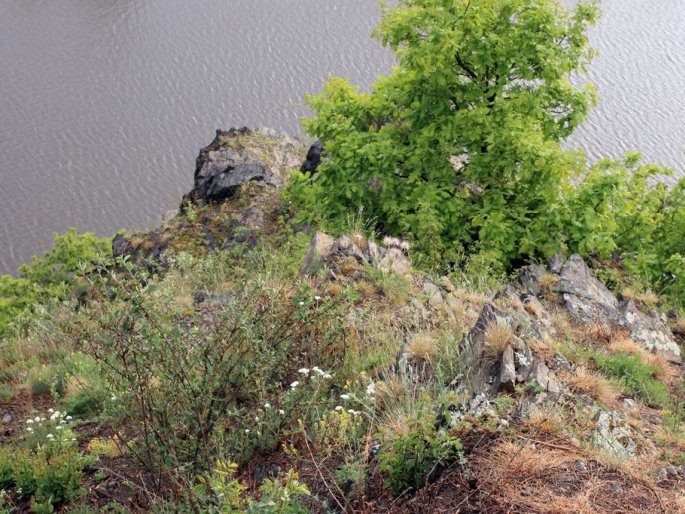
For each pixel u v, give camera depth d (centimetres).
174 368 575
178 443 564
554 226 1252
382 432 505
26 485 595
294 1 9569
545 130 1345
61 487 585
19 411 777
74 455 616
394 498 475
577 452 507
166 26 9512
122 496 569
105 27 10031
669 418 654
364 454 513
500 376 572
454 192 1377
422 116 1343
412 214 1295
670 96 5803
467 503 454
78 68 8756
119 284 584
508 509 445
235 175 1981
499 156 1280
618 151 4781
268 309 639
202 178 2034
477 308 826
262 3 9694
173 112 7194
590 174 1400
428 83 1341
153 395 593
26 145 7112
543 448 505
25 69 8875
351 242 934
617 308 960
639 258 1375
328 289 822
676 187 1567
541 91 1312
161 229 1894
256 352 604
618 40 7281
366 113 1523
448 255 1176
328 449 529
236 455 567
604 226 1309
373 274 862
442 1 1303
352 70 7200
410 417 499
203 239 1719
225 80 7538
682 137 5056
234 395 594
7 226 5997
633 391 724
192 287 1080
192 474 544
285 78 7312
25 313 1062
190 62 8169
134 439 629
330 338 681
